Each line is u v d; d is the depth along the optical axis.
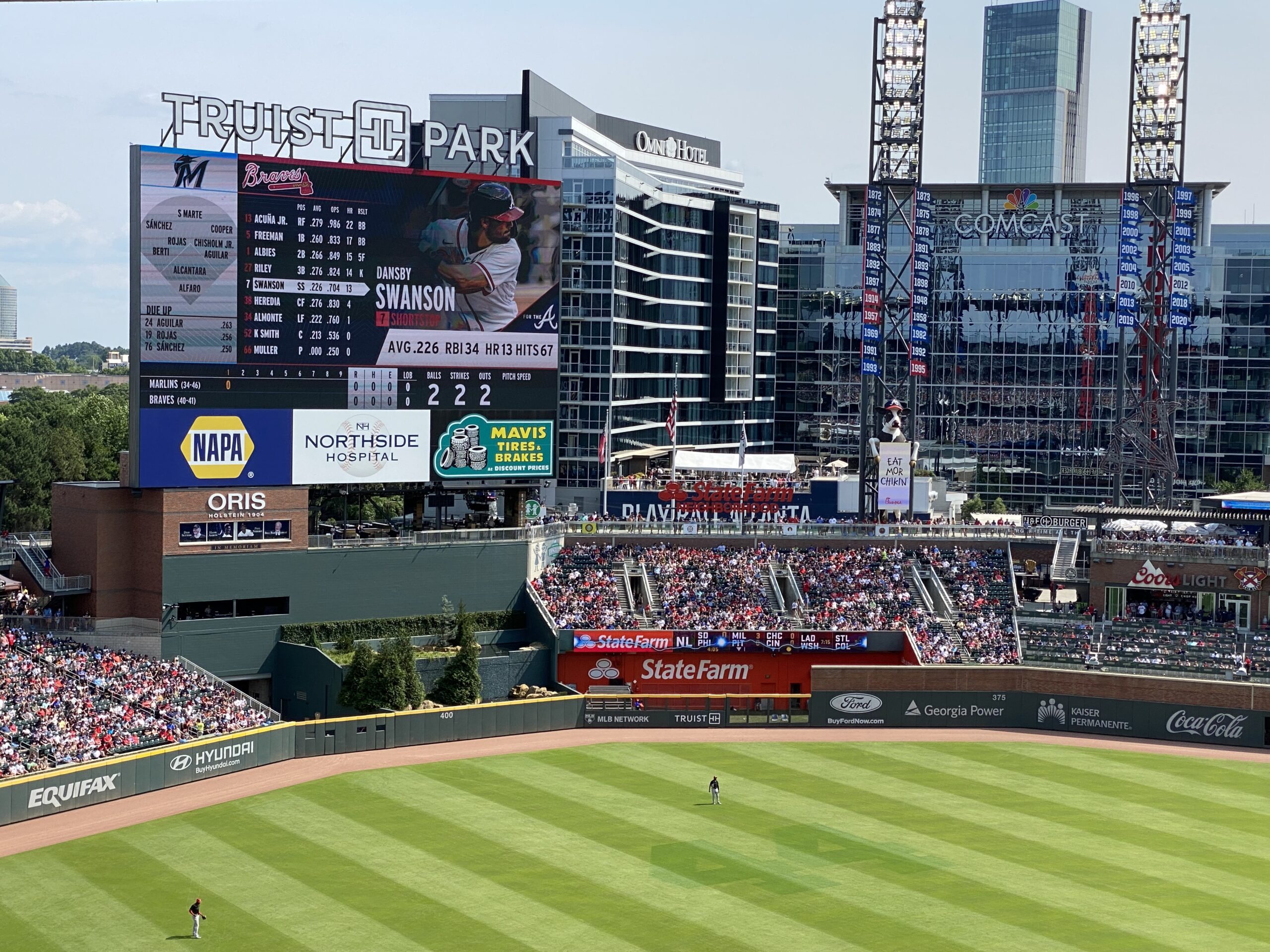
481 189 107.19
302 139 101.44
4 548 99.75
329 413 102.62
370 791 83.81
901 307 136.50
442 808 80.75
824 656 113.38
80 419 171.38
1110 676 102.81
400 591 106.75
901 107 131.50
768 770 91.25
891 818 80.88
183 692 91.75
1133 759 96.06
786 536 123.56
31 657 90.50
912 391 153.38
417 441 106.19
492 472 109.38
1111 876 71.62
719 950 61.09
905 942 62.38
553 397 110.88
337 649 103.31
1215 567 116.62
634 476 154.38
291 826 76.81
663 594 115.69
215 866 70.19
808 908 66.25
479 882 68.94
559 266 110.25
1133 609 119.38
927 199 154.00
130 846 72.81
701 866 71.75
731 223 195.00
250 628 100.50
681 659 112.19
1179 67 141.50
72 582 97.75
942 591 118.31
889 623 113.62
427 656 103.06
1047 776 91.00
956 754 96.75
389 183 103.69
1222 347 198.38
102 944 60.56
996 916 65.62
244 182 98.25
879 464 126.12
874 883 69.81
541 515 124.25
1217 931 64.19
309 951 60.19
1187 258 145.50
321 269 101.50
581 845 74.75
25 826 75.44
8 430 148.75
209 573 98.56
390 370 104.62
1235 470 198.88
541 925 63.56
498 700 106.44
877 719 104.25
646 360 176.25
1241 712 99.81
